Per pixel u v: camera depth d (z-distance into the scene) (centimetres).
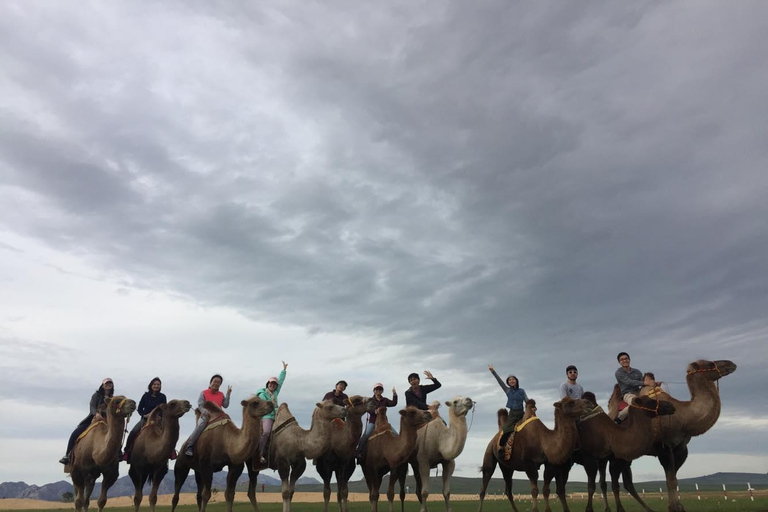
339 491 1619
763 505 1756
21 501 6100
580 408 1323
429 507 2362
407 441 1531
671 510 1309
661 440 1329
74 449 1592
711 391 1312
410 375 1780
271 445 1603
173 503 1645
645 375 1467
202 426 1586
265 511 2130
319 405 1548
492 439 1678
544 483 1445
